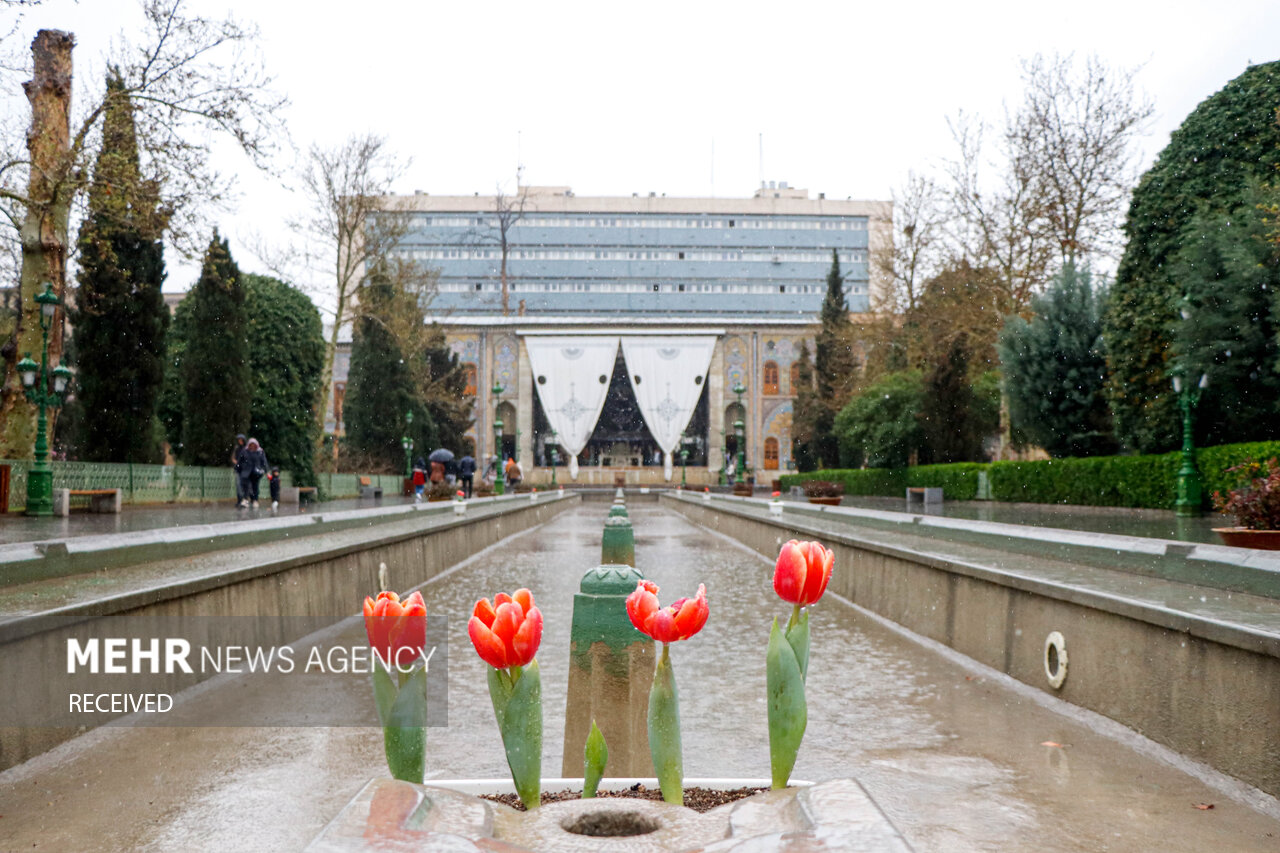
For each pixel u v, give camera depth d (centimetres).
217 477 2927
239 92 1989
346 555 908
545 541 1984
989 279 3048
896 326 4094
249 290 3497
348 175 3216
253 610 684
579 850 102
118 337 2502
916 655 709
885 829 86
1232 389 1903
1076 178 2756
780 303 9569
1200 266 1898
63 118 2070
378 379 4388
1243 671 375
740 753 446
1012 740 458
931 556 784
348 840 90
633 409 7494
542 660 676
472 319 7088
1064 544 749
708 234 9612
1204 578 557
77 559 655
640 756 271
